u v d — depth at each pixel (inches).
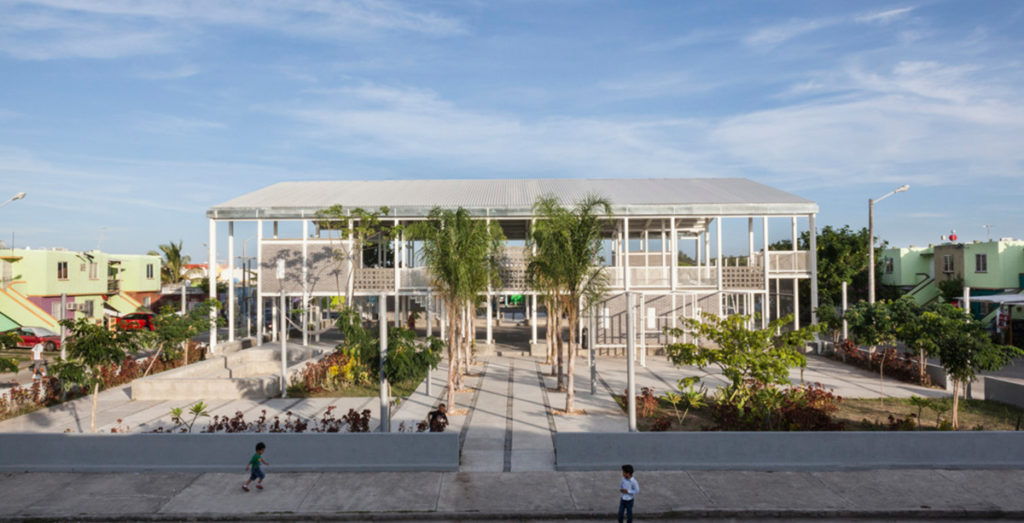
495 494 431.2
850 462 477.4
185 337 933.2
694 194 1216.2
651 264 1403.8
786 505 408.8
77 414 671.1
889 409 684.7
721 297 1218.6
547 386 851.4
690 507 405.7
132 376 872.3
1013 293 1294.3
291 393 783.1
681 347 596.7
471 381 892.0
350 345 761.0
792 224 1204.5
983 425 612.1
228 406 710.5
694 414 655.8
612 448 482.6
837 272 1334.9
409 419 654.5
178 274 2400.3
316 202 1163.9
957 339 589.0
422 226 762.2
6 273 1461.6
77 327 601.0
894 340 893.2
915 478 457.7
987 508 402.9
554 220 745.0
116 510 406.3
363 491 437.1
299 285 1152.2
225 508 407.8
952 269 1549.0
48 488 445.1
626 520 378.9
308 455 478.6
